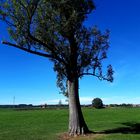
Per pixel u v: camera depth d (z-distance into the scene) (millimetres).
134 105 142250
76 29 36000
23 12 34000
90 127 46469
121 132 38625
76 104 36406
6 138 37625
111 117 66312
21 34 34344
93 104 120688
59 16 35031
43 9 34812
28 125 52438
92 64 36938
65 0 33812
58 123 54969
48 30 35188
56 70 38094
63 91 39219
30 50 35500
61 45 36344
